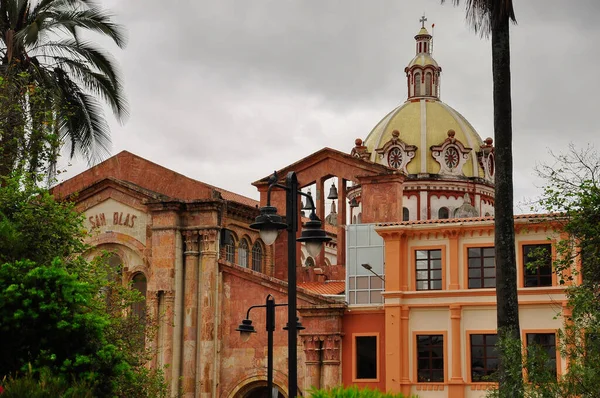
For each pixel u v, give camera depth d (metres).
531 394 30.72
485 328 55.47
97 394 33.16
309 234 32.44
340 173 70.62
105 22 50.66
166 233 64.00
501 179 35.59
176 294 63.34
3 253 36.62
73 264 40.44
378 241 60.81
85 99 51.12
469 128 102.50
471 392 54.91
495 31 36.19
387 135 101.50
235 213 68.75
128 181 67.38
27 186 39.97
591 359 30.98
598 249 38.22
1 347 33.03
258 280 62.03
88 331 33.88
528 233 55.06
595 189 38.69
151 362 62.22
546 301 53.84
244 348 61.81
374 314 58.28
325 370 58.38
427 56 105.88
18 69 47.19
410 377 56.31
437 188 96.75
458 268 56.47
